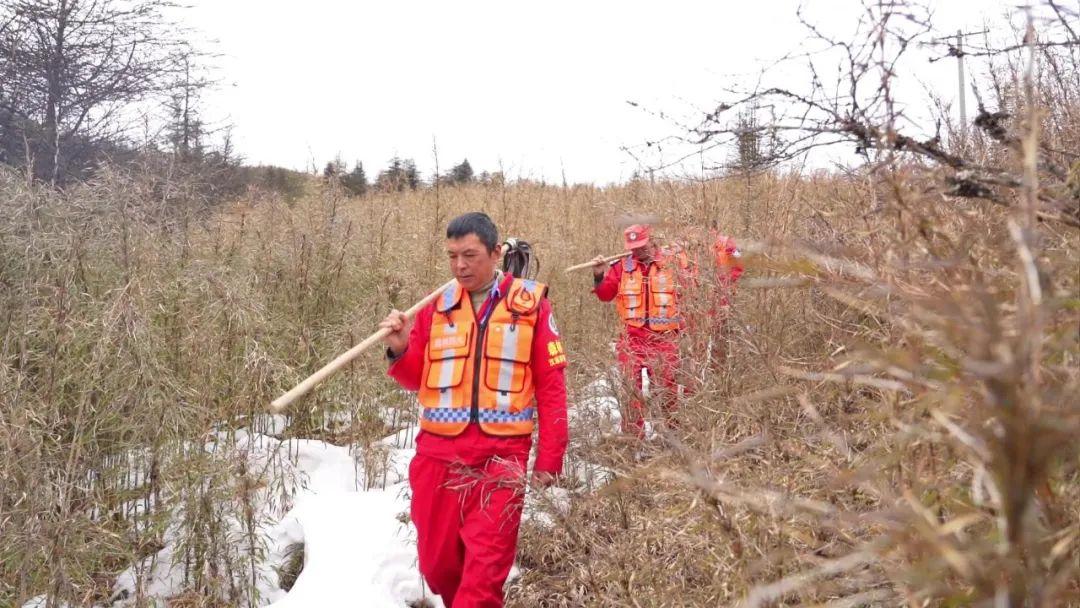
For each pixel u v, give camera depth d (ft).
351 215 22.15
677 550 8.77
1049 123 8.36
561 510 10.37
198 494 12.67
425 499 10.19
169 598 12.47
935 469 5.67
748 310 11.36
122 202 15.29
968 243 5.70
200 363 14.53
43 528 11.16
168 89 31.89
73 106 30.14
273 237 20.57
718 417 9.91
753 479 7.63
